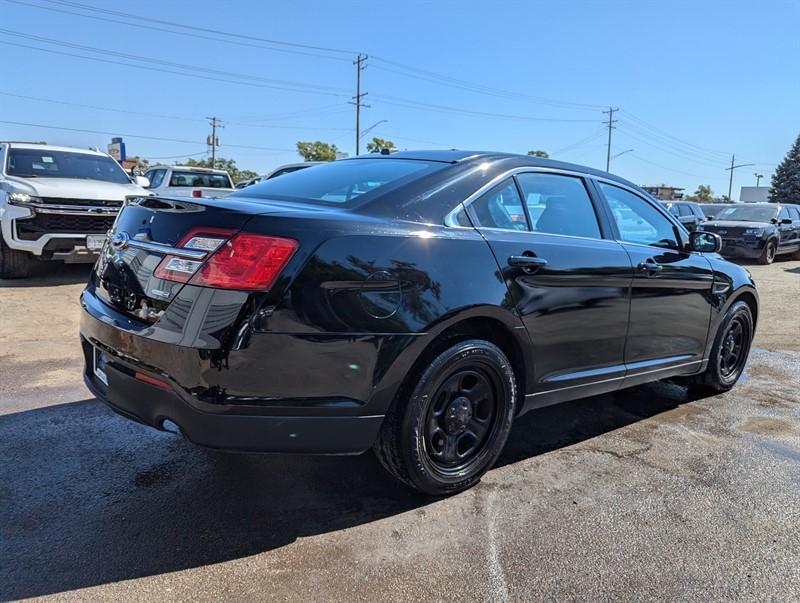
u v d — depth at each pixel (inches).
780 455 144.1
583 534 107.5
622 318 142.8
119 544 99.3
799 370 220.8
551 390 131.5
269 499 115.5
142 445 136.3
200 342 92.2
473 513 113.3
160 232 102.0
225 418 93.8
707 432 158.1
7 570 91.4
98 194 321.7
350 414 100.7
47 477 120.5
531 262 120.8
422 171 122.7
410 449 109.0
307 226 97.7
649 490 124.8
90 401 161.5
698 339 171.3
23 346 211.6
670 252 161.3
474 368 116.8
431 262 107.5
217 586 89.8
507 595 90.5
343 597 88.6
